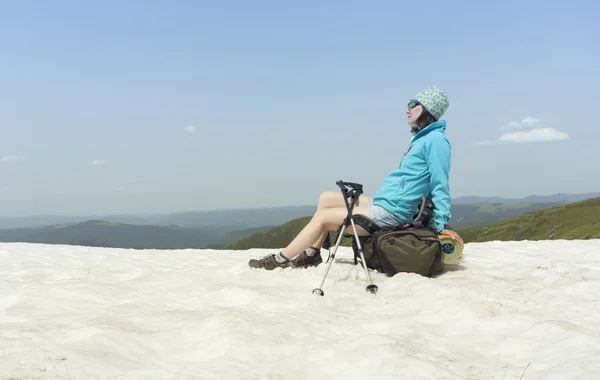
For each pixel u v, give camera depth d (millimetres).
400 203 5348
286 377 2463
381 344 2814
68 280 5430
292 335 3107
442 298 4000
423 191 5398
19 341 2754
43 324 3238
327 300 4211
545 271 5547
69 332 3025
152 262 7527
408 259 5137
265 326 3240
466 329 3307
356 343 2873
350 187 5512
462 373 2523
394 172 5500
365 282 5035
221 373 2465
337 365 2592
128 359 2609
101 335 2896
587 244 9156
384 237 5191
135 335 2998
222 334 3062
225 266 6523
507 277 5523
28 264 7152
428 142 5258
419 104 5453
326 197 5668
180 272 5832
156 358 2719
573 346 2754
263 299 4141
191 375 2426
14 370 2256
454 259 5434
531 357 2721
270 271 5660
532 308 3896
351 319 3617
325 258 6941
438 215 5297
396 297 4332
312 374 2525
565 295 4426
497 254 7688
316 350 2807
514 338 3033
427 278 4930
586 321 3520
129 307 3891
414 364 2521
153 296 4434
